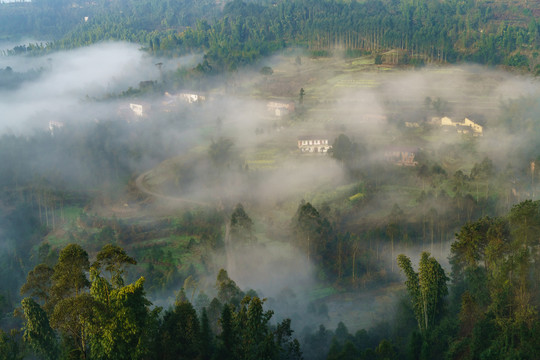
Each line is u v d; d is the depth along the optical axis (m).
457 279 113.62
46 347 76.12
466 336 90.44
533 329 79.81
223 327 83.81
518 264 88.62
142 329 70.81
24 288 80.06
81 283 75.44
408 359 91.25
